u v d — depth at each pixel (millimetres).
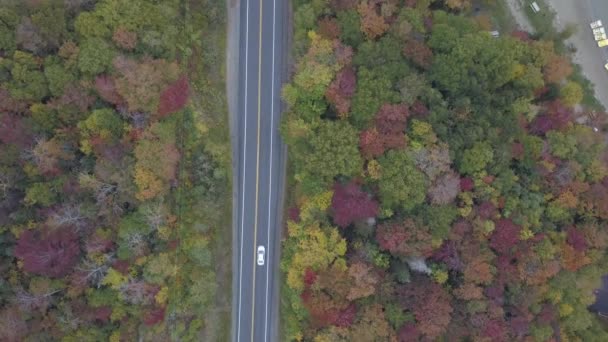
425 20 61438
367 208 56250
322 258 57562
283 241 62750
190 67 61625
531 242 60406
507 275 59438
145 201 55188
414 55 58594
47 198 53656
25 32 51344
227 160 62875
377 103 56062
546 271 59719
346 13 58094
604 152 68250
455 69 57875
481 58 59562
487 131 59156
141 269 55469
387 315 57250
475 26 62531
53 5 53719
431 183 57094
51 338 54000
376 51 57406
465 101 58812
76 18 53844
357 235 59156
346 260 58000
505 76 60906
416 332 56906
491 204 58969
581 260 61094
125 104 54281
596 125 69750
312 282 56875
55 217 52875
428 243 56750
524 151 61406
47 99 53562
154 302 56125
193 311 60500
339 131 55969
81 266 53781
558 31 71500
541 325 61031
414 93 57125
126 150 54000
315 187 57531
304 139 58562
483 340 58469
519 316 59750
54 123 53094
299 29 59906
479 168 58156
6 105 51594
